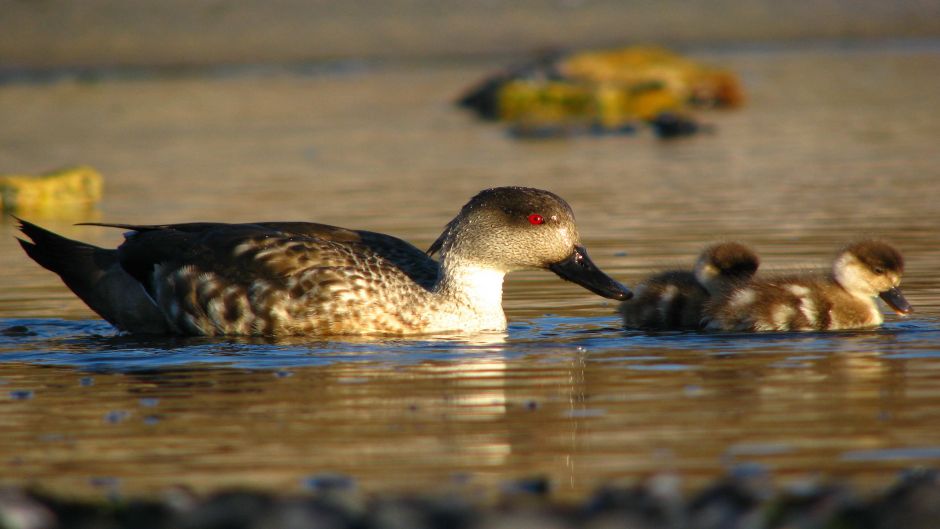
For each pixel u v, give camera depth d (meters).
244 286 13.51
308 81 49.78
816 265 15.54
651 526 7.36
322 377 11.34
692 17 64.88
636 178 26.12
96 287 14.23
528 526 7.30
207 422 9.90
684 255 17.28
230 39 58.38
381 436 9.43
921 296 14.47
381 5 64.56
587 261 13.70
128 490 8.27
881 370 11.14
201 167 29.45
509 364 11.80
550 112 40.50
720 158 29.08
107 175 28.61
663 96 40.88
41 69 52.62
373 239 14.48
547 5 65.75
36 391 10.98
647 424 9.58
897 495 7.66
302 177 27.36
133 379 11.41
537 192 13.78
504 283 16.53
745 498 7.66
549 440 9.24
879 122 34.88
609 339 13.06
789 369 11.27
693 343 12.70
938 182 23.94
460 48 57.78
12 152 32.88
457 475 8.48
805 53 55.94
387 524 7.32
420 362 11.95
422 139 34.59
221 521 7.51
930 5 66.44
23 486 8.34
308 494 7.92
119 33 58.59
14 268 18.11
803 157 28.66
